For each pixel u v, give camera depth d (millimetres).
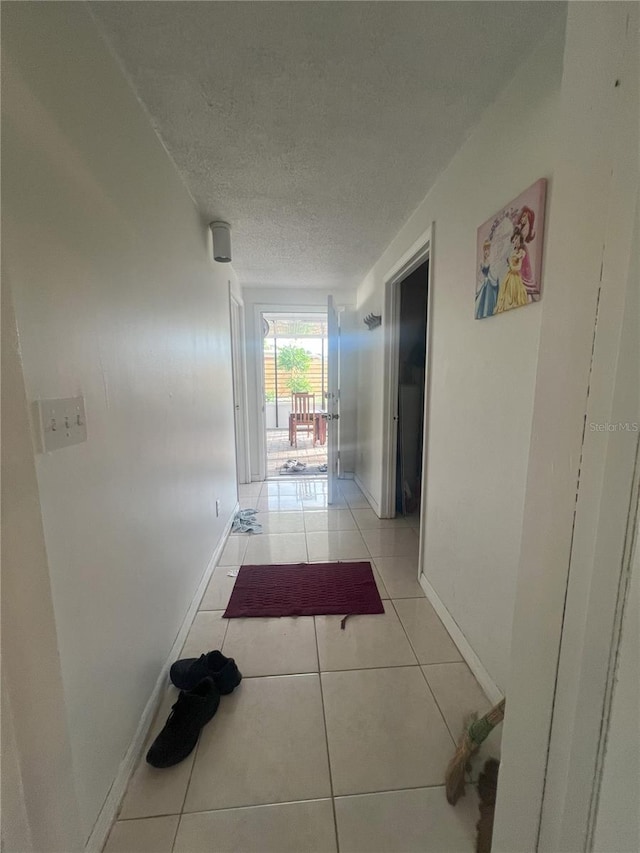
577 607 542
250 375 4172
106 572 995
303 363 8016
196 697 1256
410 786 1074
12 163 678
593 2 495
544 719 620
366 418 3664
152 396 1351
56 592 780
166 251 1523
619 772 480
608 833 499
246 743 1194
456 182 1579
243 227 2332
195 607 1872
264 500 3621
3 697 548
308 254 2879
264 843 944
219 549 2498
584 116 520
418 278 3264
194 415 1938
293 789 1062
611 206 473
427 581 2020
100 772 944
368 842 947
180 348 1709
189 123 1367
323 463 5238
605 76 478
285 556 2475
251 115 1329
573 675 552
